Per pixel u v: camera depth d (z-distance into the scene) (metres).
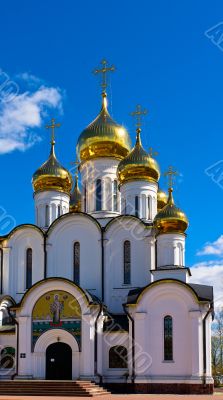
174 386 42.38
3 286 51.16
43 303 44.69
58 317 44.09
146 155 54.59
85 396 38.03
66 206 56.78
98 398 36.25
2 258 51.94
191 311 43.00
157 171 54.88
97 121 56.34
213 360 76.88
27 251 52.16
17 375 43.53
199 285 47.34
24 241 52.19
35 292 44.88
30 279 51.25
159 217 52.62
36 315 44.59
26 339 44.12
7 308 46.47
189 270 49.06
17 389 39.50
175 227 52.25
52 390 39.06
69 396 38.09
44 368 43.78
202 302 43.06
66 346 43.91
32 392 39.09
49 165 56.75
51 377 43.47
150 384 42.78
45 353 44.09
